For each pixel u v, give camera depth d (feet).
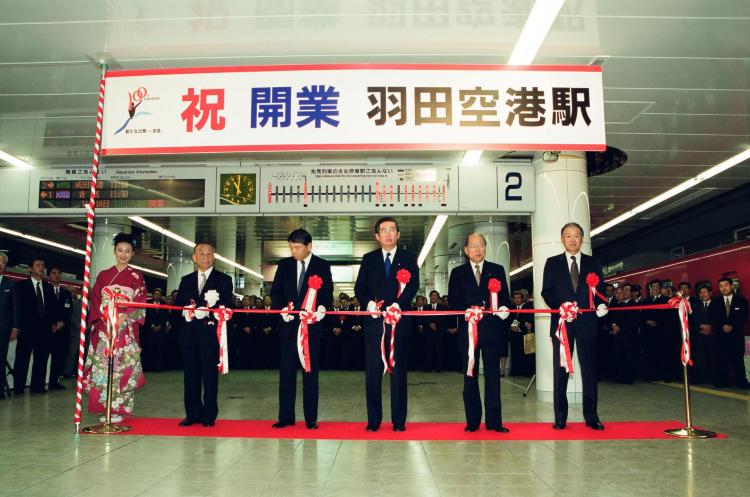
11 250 45.68
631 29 15.46
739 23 15.08
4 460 11.94
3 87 18.90
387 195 24.52
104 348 16.78
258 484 10.10
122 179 25.30
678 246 42.45
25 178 25.79
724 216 35.12
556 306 15.67
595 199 35.78
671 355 29.96
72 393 24.84
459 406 20.30
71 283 41.14
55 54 16.72
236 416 18.02
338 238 43.14
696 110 21.06
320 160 24.94
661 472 10.89
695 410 19.13
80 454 12.49
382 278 15.48
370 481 10.29
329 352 40.01
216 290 16.42
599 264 15.75
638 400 21.94
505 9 14.43
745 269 28.14
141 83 15.17
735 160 27.27
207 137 14.89
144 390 26.30
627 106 20.71
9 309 23.25
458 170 24.50
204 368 16.08
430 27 15.34
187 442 13.76
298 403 21.61
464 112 14.71
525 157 24.61
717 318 27.73
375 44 16.25
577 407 19.92
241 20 14.96
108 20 14.90
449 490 9.74
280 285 16.29
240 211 24.73
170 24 15.14
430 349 37.35
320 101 14.80
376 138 14.66
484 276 15.53
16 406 20.34
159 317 38.52
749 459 11.92
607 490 9.73
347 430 15.31
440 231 40.01
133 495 9.47
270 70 14.96
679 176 30.25
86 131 22.54
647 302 31.55
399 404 15.21
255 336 40.86
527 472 10.91
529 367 34.27
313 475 10.69
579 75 14.87
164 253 48.73
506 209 24.08
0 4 14.06
